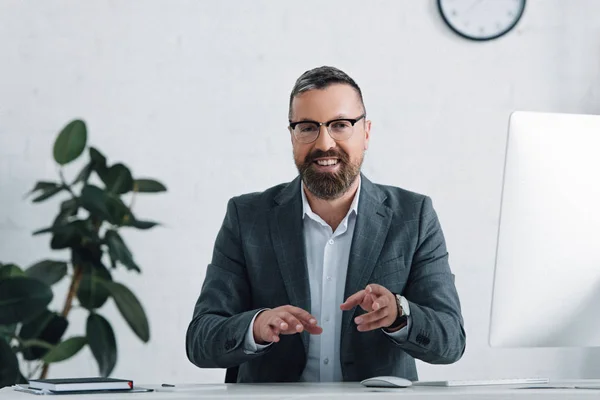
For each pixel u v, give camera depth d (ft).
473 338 10.37
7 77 10.11
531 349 10.38
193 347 5.91
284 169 10.39
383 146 10.46
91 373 9.98
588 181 5.00
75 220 9.41
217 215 10.29
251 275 6.41
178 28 10.37
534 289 5.00
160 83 10.32
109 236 9.48
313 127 6.29
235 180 10.34
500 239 5.02
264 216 6.53
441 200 10.50
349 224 6.45
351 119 6.29
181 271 10.19
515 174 4.99
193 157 10.31
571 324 5.04
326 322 6.37
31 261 9.97
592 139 5.01
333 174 6.28
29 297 8.95
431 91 10.54
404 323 5.49
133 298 9.46
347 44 10.49
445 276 6.34
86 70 10.23
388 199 6.56
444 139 10.53
